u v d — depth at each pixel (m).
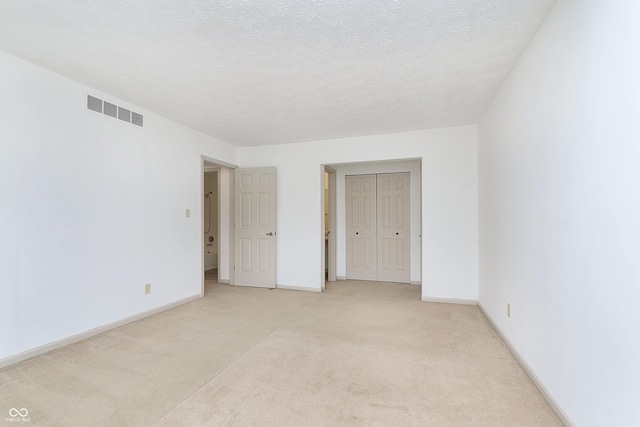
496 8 1.79
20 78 2.37
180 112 3.53
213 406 1.82
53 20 1.88
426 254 4.20
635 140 1.14
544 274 1.91
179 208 3.93
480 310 3.75
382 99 3.16
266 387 2.02
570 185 1.61
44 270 2.50
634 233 1.15
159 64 2.44
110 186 3.05
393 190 5.56
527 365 2.19
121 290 3.16
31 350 2.41
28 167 2.41
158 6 1.75
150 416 1.72
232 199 5.20
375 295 4.52
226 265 5.35
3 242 2.26
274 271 4.93
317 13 1.82
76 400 1.88
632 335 1.17
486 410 1.78
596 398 1.39
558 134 1.73
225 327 3.14
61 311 2.62
